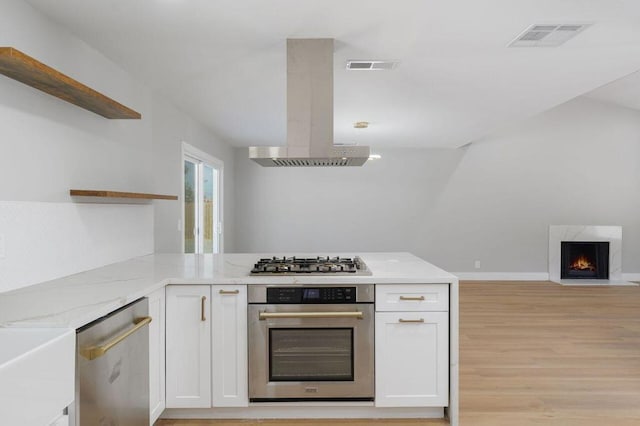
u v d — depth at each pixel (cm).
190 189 554
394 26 267
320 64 287
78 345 163
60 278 250
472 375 350
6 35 210
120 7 236
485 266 801
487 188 799
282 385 265
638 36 284
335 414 276
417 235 805
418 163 803
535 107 481
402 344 263
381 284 262
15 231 212
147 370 229
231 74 356
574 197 792
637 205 788
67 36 263
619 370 362
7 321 161
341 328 264
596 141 788
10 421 118
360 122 567
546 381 338
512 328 486
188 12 244
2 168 202
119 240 323
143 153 374
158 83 378
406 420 273
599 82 386
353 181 805
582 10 247
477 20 259
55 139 243
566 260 802
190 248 554
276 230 807
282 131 628
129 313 207
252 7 239
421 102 458
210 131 619
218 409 275
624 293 680
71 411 161
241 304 262
